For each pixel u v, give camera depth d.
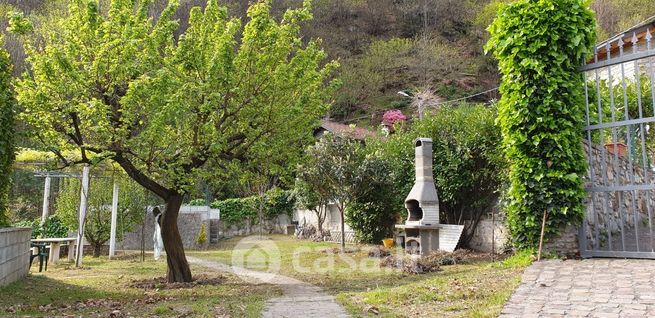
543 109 7.44
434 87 38.94
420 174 13.48
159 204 20.28
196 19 9.02
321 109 9.42
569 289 5.45
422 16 45.56
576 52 7.57
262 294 7.67
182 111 7.36
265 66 8.70
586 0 7.74
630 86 12.23
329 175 15.82
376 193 17.12
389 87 40.06
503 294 5.52
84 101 7.69
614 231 9.23
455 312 5.21
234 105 8.51
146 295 7.81
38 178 22.78
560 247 7.42
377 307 5.81
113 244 16.09
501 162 12.56
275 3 37.88
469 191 13.91
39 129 7.80
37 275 10.15
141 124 8.18
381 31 45.09
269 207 26.25
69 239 14.12
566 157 7.43
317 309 6.06
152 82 7.37
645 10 34.72
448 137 14.52
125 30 7.83
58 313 6.08
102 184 16.64
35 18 26.83
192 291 8.18
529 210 7.57
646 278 5.58
